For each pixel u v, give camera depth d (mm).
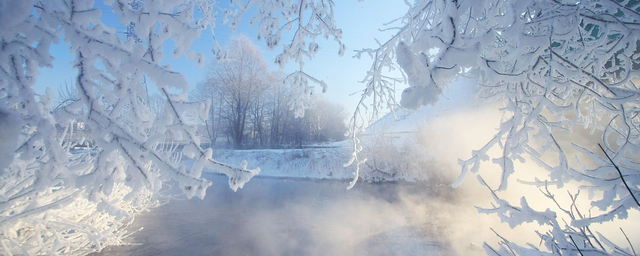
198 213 9141
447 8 1502
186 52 1857
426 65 1390
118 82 1741
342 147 19156
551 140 2434
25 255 3648
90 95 1710
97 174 1707
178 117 1771
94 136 1721
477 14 1498
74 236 4336
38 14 1583
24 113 1677
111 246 6301
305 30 2951
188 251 6332
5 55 1554
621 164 2455
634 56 2986
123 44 1904
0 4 1441
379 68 3146
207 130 27734
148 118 1964
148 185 1729
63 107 1712
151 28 1778
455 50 1410
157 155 1764
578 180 2320
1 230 2822
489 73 1654
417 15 2523
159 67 1677
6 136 1389
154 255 6098
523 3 1627
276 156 19547
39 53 1627
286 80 3467
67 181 1679
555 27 1902
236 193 12539
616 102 1975
